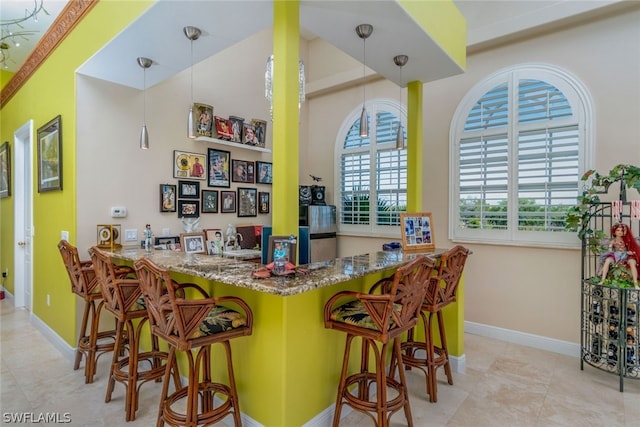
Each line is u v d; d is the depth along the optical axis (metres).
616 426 2.15
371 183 4.83
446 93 4.01
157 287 1.73
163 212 3.70
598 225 3.13
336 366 2.15
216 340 1.76
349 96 5.09
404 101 4.49
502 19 3.55
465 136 3.87
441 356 2.56
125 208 3.38
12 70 5.09
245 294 2.00
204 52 2.68
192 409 1.74
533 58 3.46
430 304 2.39
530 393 2.54
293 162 2.00
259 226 4.50
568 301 3.27
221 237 3.69
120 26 2.40
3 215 5.23
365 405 1.90
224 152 4.32
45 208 3.66
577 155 3.24
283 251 1.81
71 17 3.05
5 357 3.13
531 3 3.40
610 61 3.09
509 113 3.60
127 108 3.41
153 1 2.05
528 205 3.50
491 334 3.70
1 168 5.15
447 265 2.43
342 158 5.18
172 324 1.70
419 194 3.27
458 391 2.57
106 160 3.25
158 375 2.31
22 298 4.69
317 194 5.02
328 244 5.02
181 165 3.87
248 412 2.00
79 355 2.88
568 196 3.29
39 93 3.81
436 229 4.07
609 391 2.57
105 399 2.39
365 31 2.32
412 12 2.19
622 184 2.74
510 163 3.59
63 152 3.24
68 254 2.74
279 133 1.97
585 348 2.96
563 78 3.30
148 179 3.58
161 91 3.70
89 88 3.14
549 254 3.37
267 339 1.87
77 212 3.06
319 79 5.34
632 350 2.60
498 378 2.78
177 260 2.33
